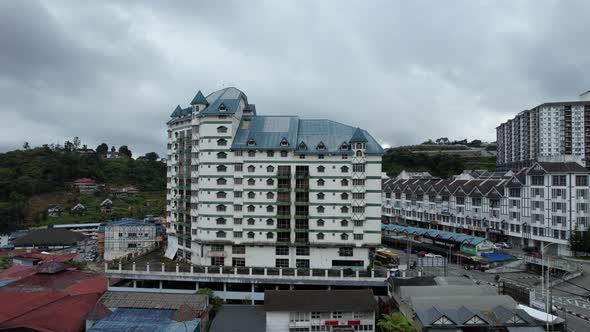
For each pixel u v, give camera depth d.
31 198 179.00
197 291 67.88
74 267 99.25
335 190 79.19
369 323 58.41
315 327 57.97
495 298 56.69
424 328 50.88
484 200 121.00
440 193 137.50
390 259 95.44
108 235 111.44
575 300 68.56
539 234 103.50
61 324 55.03
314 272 70.81
